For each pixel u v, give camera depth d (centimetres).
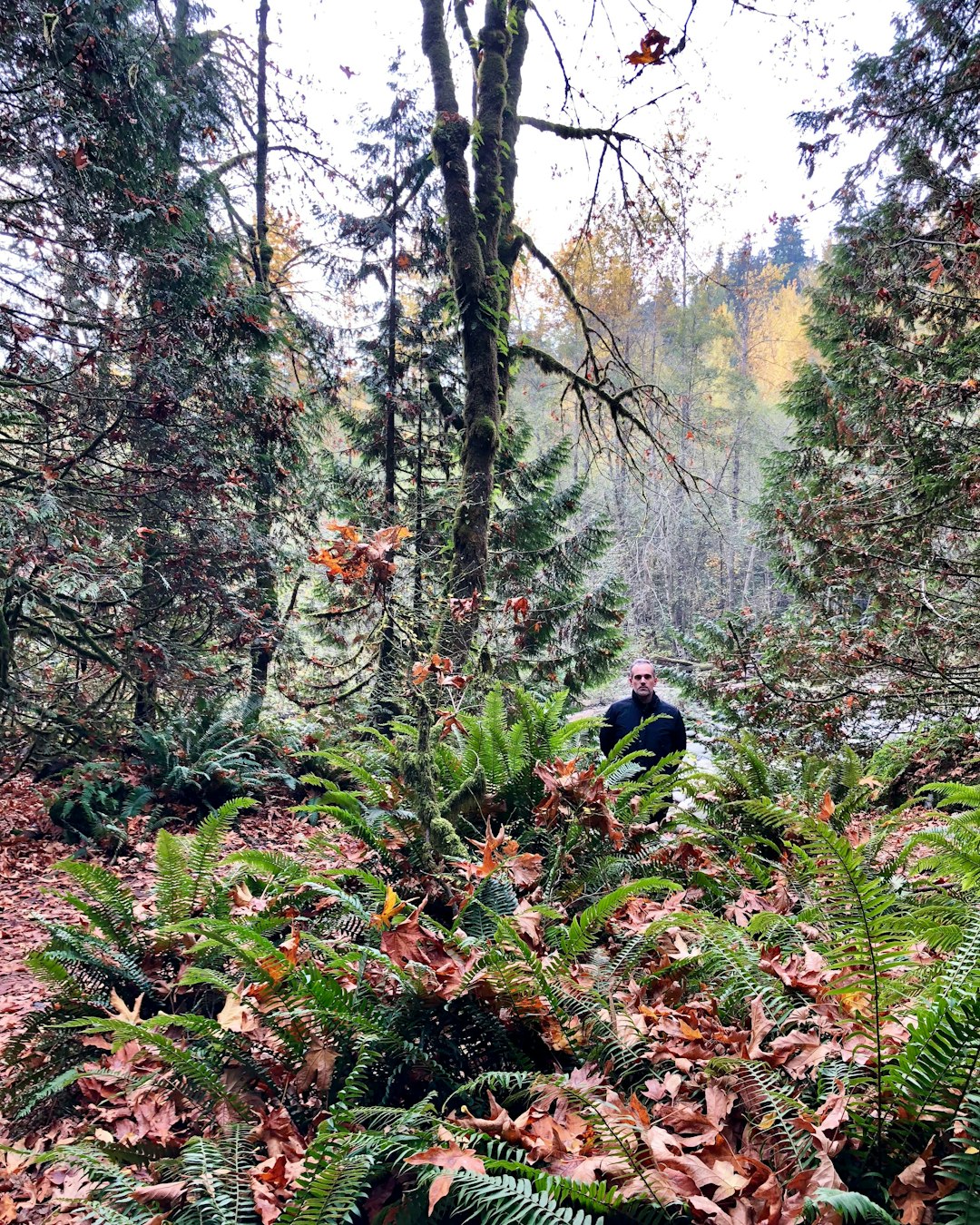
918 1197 154
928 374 740
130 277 802
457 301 824
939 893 337
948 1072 159
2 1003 390
